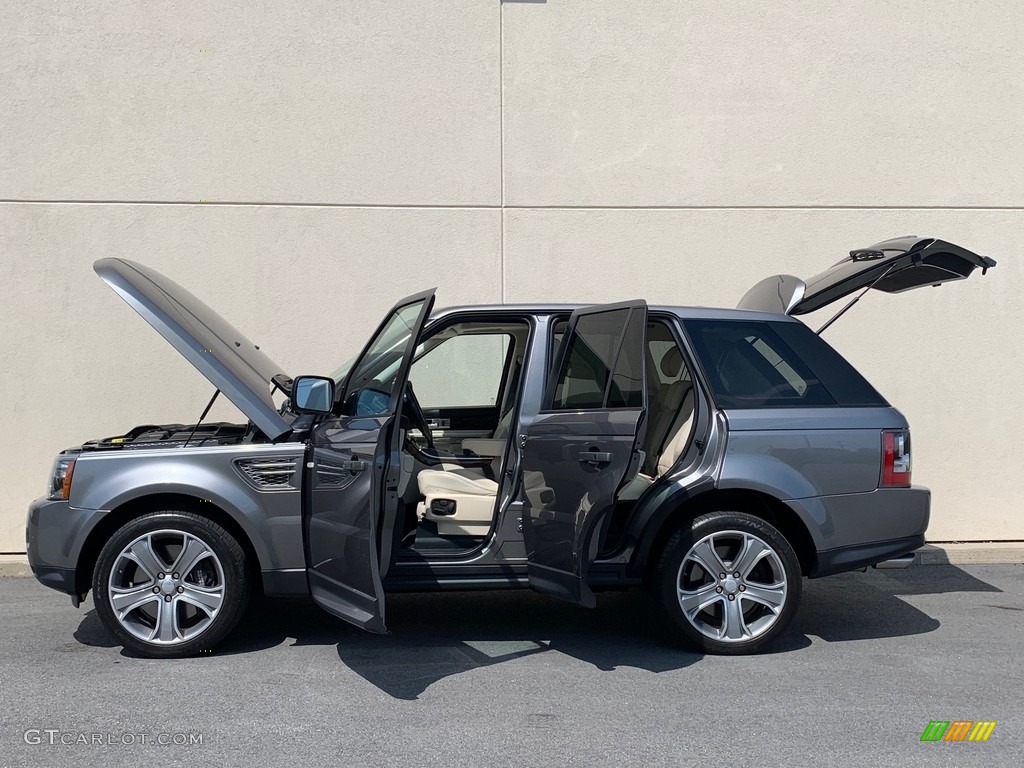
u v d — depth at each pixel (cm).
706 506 515
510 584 505
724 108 794
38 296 749
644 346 433
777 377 521
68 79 749
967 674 478
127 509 502
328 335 773
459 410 611
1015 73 804
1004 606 621
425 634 548
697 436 508
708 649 505
